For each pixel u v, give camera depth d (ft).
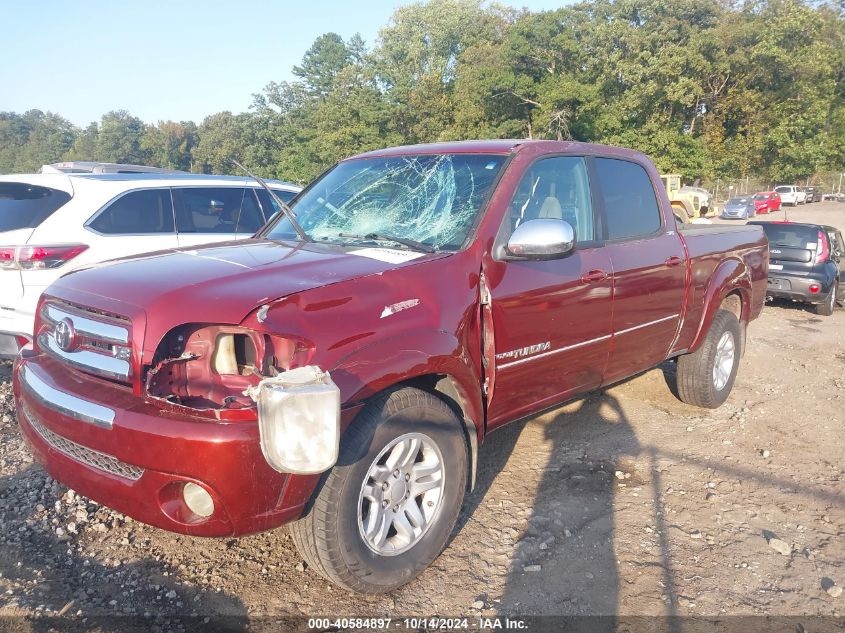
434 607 9.85
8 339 17.44
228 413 8.20
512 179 12.27
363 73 194.80
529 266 12.03
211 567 10.56
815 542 12.05
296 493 8.65
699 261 16.78
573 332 12.98
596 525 12.32
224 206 22.61
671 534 12.12
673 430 17.25
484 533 11.89
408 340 9.74
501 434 16.44
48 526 11.41
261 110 276.41
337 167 15.28
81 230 18.53
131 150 359.46
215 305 8.62
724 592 10.44
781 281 37.93
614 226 14.51
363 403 9.15
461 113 174.91
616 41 157.89
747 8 174.50
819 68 165.89
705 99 174.81
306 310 8.91
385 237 11.94
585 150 14.34
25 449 14.35
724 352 18.84
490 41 210.59
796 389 21.79
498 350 11.50
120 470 8.82
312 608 9.70
